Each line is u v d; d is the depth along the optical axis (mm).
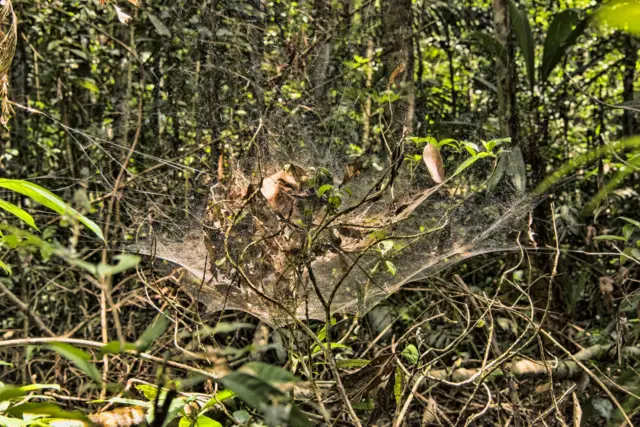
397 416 1779
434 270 2754
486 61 4812
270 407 905
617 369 2791
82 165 4078
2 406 1384
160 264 2854
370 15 4086
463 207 2867
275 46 3871
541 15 5188
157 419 916
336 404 2273
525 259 3381
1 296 3439
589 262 3670
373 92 3381
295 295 1842
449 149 3836
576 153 4840
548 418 2660
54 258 3816
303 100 3746
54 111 4297
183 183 3541
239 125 3688
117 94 4250
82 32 4273
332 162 3369
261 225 1839
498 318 3209
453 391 2770
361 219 2125
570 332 3281
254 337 3109
